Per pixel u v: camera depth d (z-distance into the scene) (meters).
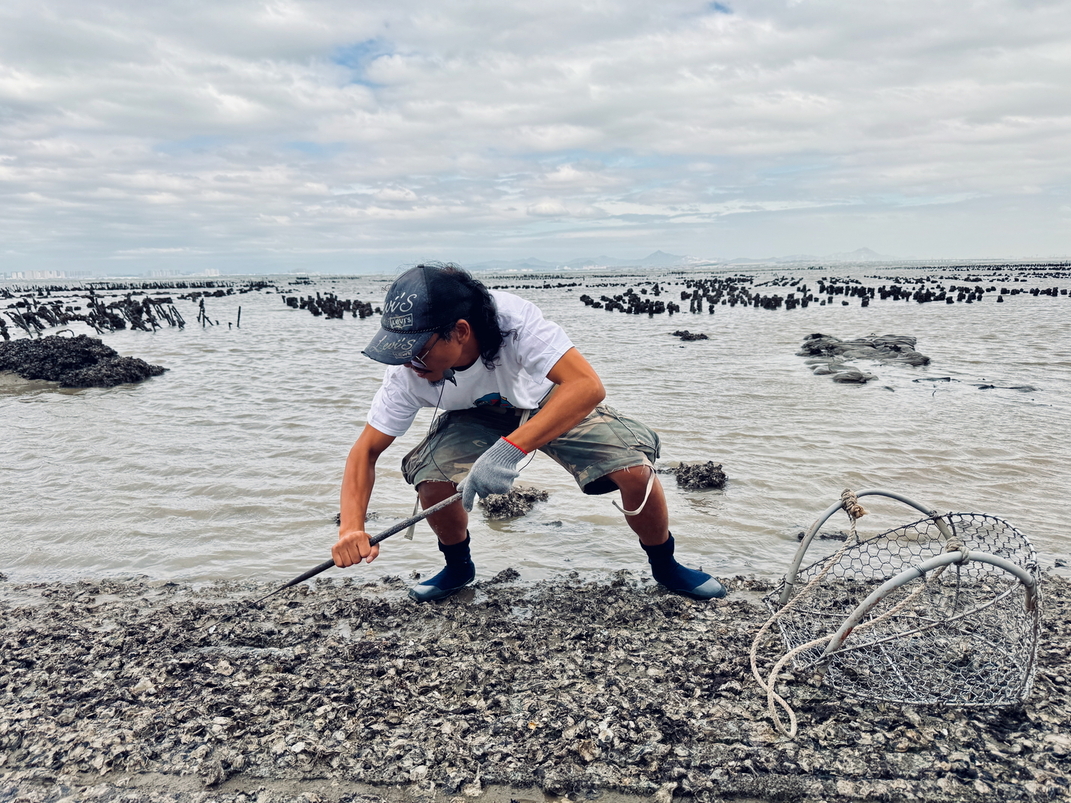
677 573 3.64
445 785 2.29
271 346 16.67
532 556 4.29
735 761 2.35
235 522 4.88
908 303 29.59
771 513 4.98
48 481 5.76
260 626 3.39
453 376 2.94
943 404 8.47
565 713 2.63
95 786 2.30
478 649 3.14
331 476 5.84
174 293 53.34
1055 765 2.28
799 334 17.75
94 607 3.65
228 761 2.40
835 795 2.20
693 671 2.91
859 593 3.58
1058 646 3.03
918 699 2.58
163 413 8.47
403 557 4.32
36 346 11.55
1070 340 15.01
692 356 13.62
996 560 2.40
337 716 2.64
